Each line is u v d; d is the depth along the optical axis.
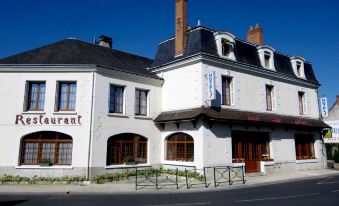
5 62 16.72
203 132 16.33
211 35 18.73
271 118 19.70
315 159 23.53
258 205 9.21
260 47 21.02
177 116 17.55
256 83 20.22
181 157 17.95
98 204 9.77
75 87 16.62
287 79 22.58
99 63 17.14
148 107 19.16
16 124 15.89
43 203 10.05
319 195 11.18
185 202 9.97
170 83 19.48
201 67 17.25
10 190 12.91
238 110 18.53
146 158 18.67
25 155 15.93
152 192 12.64
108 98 17.02
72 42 19.58
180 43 19.19
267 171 19.23
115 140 17.34
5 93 16.12
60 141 16.08
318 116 25.17
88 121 16.03
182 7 19.58
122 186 14.11
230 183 14.73
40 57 17.38
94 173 15.77
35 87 16.58
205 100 17.03
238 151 18.28
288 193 11.80
